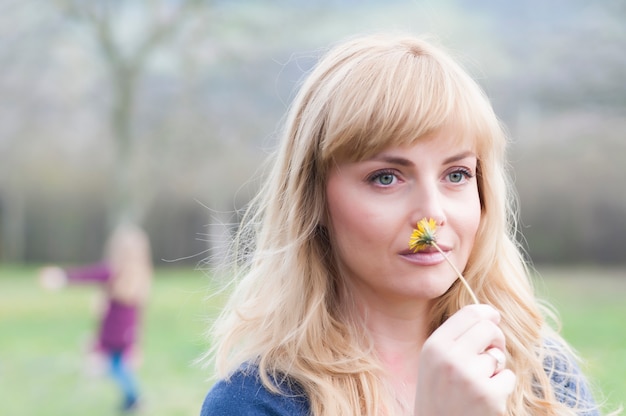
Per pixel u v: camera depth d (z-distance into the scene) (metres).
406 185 1.53
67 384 8.34
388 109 1.50
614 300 13.67
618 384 5.47
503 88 19.09
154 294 16.91
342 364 1.60
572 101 18.88
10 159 22.52
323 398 1.55
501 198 1.75
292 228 1.68
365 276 1.56
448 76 1.59
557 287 16.06
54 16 18.73
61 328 12.98
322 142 1.61
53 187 24.33
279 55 19.75
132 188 20.36
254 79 19.77
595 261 20.66
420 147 1.52
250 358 1.64
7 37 18.70
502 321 1.78
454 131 1.54
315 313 1.65
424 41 1.72
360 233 1.54
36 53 18.91
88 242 26.08
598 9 18.39
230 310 1.80
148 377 8.36
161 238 24.83
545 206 20.41
